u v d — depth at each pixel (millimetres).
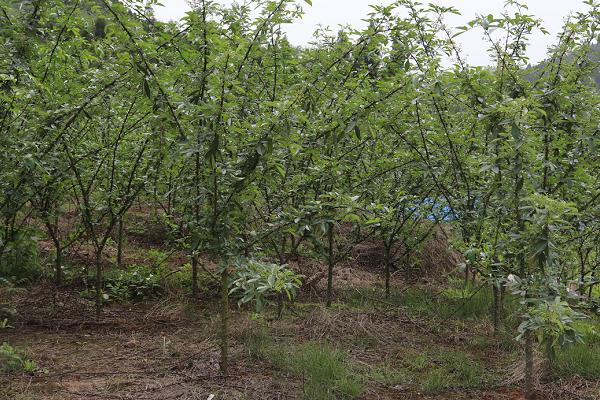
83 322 5145
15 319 5086
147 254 7383
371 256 8289
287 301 6055
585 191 4746
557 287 3512
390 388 4137
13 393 3664
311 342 4801
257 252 4633
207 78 3646
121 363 4305
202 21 3730
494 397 4047
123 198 5305
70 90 4723
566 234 4703
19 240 5062
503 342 5008
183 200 4160
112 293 5902
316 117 4988
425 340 5184
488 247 3973
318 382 4004
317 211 3818
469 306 6016
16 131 4305
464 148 5227
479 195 4867
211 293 6215
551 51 4480
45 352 4449
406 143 5473
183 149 3535
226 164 3607
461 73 4582
